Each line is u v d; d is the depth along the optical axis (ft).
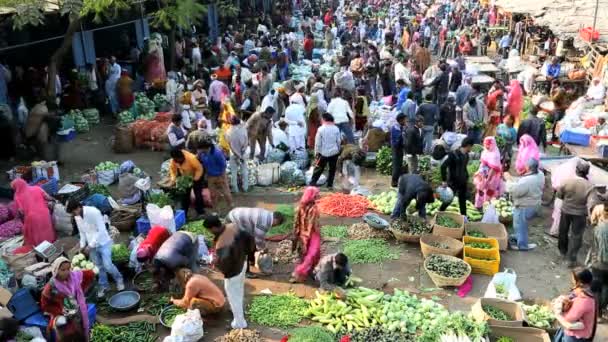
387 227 35.35
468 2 129.29
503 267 32.42
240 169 41.57
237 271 25.50
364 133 50.80
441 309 27.68
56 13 56.08
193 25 86.48
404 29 100.68
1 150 46.42
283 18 107.04
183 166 35.63
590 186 30.94
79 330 23.71
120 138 49.32
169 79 59.67
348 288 29.81
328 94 55.01
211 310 27.35
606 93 54.60
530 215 34.06
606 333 26.81
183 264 27.84
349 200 38.96
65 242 33.86
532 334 24.84
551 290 30.09
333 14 119.55
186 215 36.83
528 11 77.36
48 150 45.98
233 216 30.68
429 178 40.55
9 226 34.40
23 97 55.57
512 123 44.75
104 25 68.39
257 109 50.31
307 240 30.27
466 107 47.98
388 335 26.05
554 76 67.21
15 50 58.95
